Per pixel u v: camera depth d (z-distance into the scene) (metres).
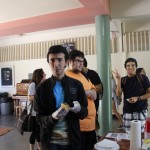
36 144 3.33
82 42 6.31
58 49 1.40
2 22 4.81
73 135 1.43
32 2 3.67
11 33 5.26
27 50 7.24
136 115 2.34
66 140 1.42
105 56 3.56
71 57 1.94
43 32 6.67
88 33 6.23
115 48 5.88
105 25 3.58
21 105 6.68
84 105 1.56
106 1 3.33
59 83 1.46
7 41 7.59
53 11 4.12
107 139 1.48
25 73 7.29
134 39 5.66
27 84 6.59
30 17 4.46
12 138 4.04
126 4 3.62
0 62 7.67
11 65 7.53
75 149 1.43
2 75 7.64
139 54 5.63
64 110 1.28
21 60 7.35
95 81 2.34
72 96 1.46
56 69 1.42
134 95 2.40
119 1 3.66
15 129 4.74
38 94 1.48
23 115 2.80
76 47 6.39
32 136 2.78
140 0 3.53
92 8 3.26
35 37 7.08
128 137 1.54
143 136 1.51
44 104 1.45
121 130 1.79
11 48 7.53
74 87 1.49
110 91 3.58
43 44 6.94
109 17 3.68
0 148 3.48
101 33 3.58
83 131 1.86
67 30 6.45
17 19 4.61
